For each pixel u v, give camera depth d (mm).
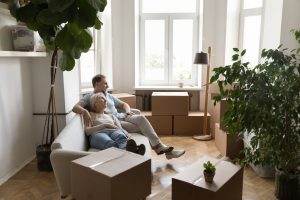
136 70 4820
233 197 2076
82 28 1736
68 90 3373
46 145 3035
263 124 2025
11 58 2795
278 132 2072
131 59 4664
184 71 4969
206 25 4453
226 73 2078
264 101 2004
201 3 4629
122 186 1893
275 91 2020
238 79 2072
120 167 1956
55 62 2912
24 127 3084
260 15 4133
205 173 1942
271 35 3727
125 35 4598
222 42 4422
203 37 4488
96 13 1707
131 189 1973
